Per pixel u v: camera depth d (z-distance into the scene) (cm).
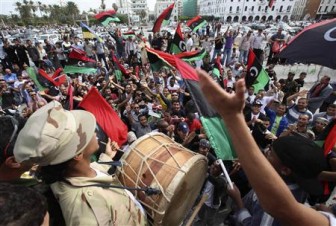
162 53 554
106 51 1538
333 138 300
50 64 1233
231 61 1374
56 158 123
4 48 1241
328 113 503
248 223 170
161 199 182
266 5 8244
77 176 136
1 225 72
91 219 123
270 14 8362
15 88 816
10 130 133
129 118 564
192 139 430
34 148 117
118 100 679
